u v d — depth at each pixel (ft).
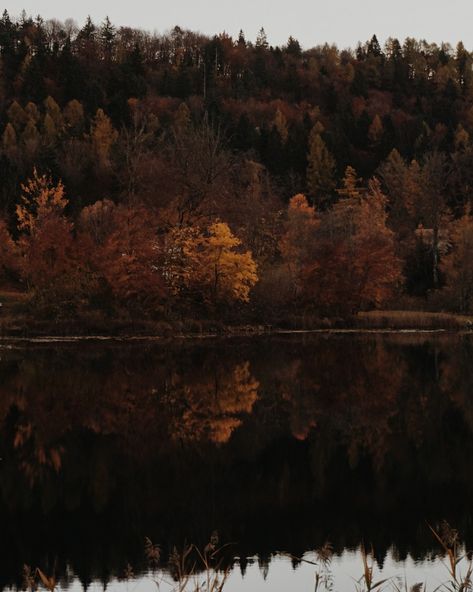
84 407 89.45
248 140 421.59
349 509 52.16
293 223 247.70
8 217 269.64
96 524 48.96
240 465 63.57
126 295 189.88
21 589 39.06
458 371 123.13
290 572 41.29
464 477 60.13
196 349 157.17
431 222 277.23
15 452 67.31
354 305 216.95
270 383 109.70
